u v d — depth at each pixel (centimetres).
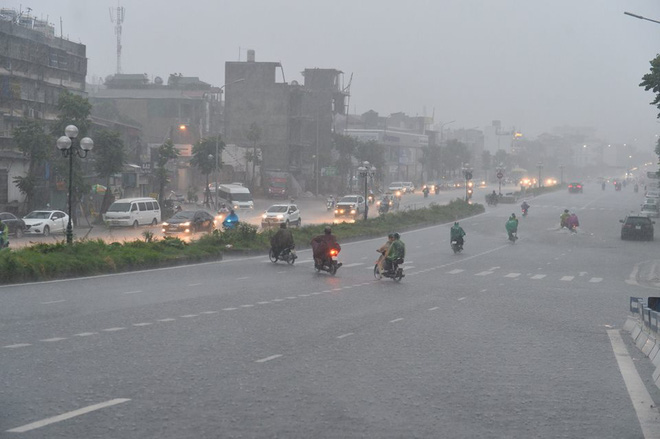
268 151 10688
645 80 3136
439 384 1104
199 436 809
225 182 10094
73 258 2650
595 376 1200
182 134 10081
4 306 1806
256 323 1656
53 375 1080
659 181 11812
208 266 3159
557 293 2545
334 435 829
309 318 1761
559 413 959
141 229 5325
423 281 2828
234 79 10731
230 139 10731
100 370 1123
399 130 18912
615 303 2298
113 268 2767
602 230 6272
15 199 5444
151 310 1812
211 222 5281
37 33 6675
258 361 1231
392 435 836
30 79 6169
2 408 897
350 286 2545
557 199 11250
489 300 2272
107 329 1510
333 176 11544
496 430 872
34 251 2692
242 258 3616
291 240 3325
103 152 5812
